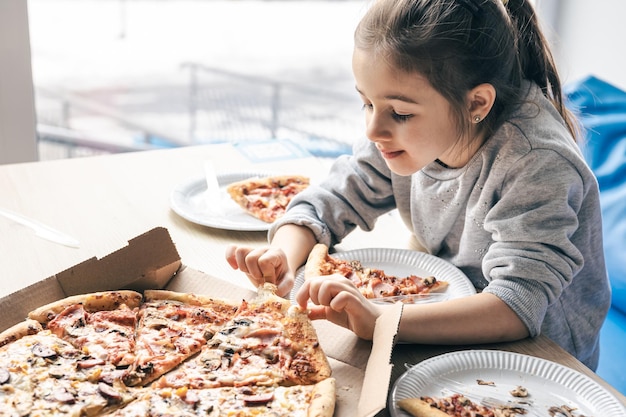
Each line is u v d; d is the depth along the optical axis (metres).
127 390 0.90
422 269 1.25
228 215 1.45
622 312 1.69
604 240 1.74
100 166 1.66
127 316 1.02
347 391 0.90
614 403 0.88
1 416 0.83
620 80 2.27
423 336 1.02
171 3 4.64
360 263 1.24
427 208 1.33
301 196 1.38
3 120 2.29
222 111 4.06
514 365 0.96
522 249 1.11
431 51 1.05
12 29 2.18
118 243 1.33
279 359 0.93
